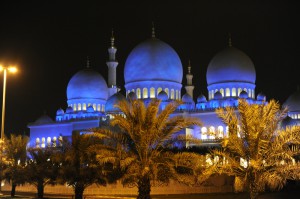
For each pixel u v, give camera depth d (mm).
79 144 49000
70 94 137875
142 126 34906
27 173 60156
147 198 35281
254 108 30328
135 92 118750
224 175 64375
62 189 77062
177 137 36844
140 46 121625
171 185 64750
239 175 31688
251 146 30219
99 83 137625
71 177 48406
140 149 35344
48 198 59750
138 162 35188
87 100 135375
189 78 132500
